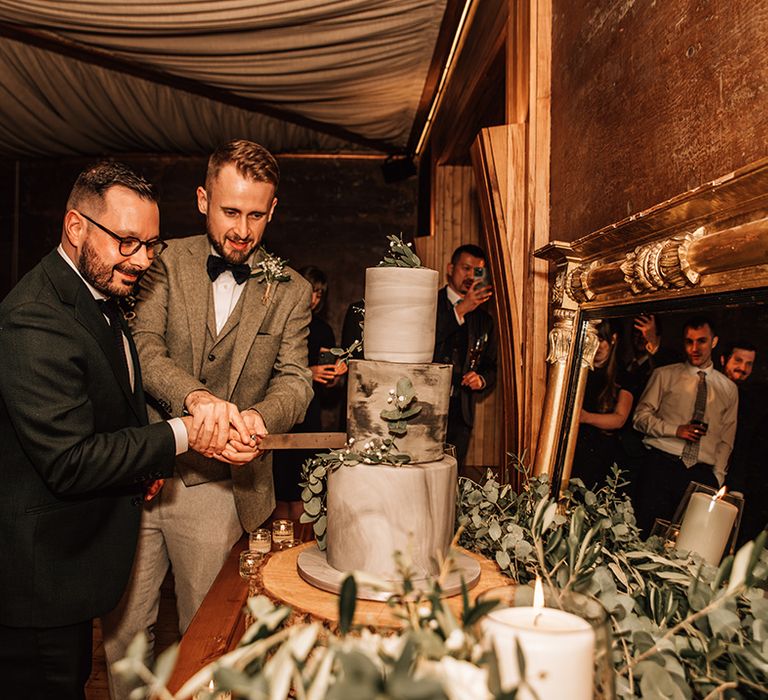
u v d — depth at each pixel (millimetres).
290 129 6000
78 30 4051
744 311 878
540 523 967
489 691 502
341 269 6660
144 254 1490
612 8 1366
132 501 1608
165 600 3236
